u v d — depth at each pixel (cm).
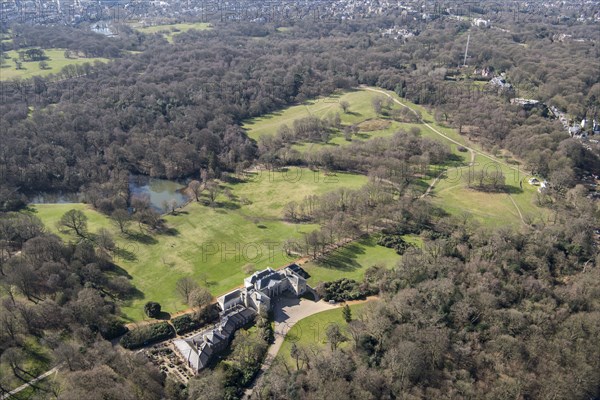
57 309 18888
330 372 15938
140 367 16150
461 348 16588
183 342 18012
